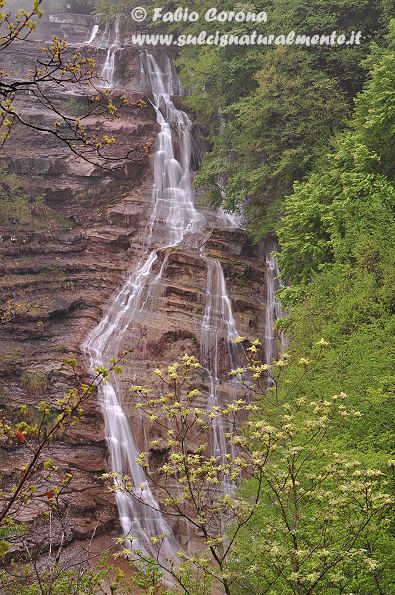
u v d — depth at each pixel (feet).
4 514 18.06
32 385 86.58
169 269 105.70
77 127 21.67
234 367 96.63
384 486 37.47
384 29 98.27
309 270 73.61
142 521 78.59
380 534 37.01
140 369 90.68
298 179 95.86
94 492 78.48
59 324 98.78
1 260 105.70
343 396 29.12
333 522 30.12
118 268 108.99
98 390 87.15
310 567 27.17
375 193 66.80
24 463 77.20
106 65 146.20
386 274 59.31
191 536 77.00
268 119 96.78
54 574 27.58
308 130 92.02
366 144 73.46
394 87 71.72
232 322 100.42
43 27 171.12
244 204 118.62
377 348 53.21
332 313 60.23
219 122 130.31
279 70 98.68
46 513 24.94
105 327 98.12
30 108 128.36
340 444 45.73
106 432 84.43
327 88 94.07
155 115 134.82
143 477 82.23
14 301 98.84
